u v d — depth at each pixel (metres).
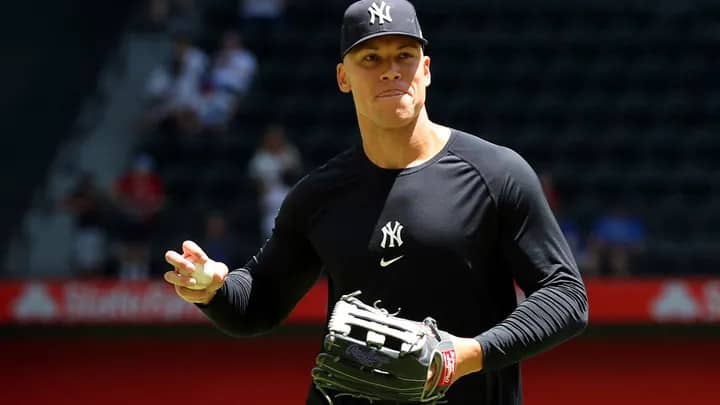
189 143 54.47
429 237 13.16
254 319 14.46
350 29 13.25
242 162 54.19
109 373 31.19
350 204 13.67
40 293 31.27
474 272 13.25
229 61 56.47
